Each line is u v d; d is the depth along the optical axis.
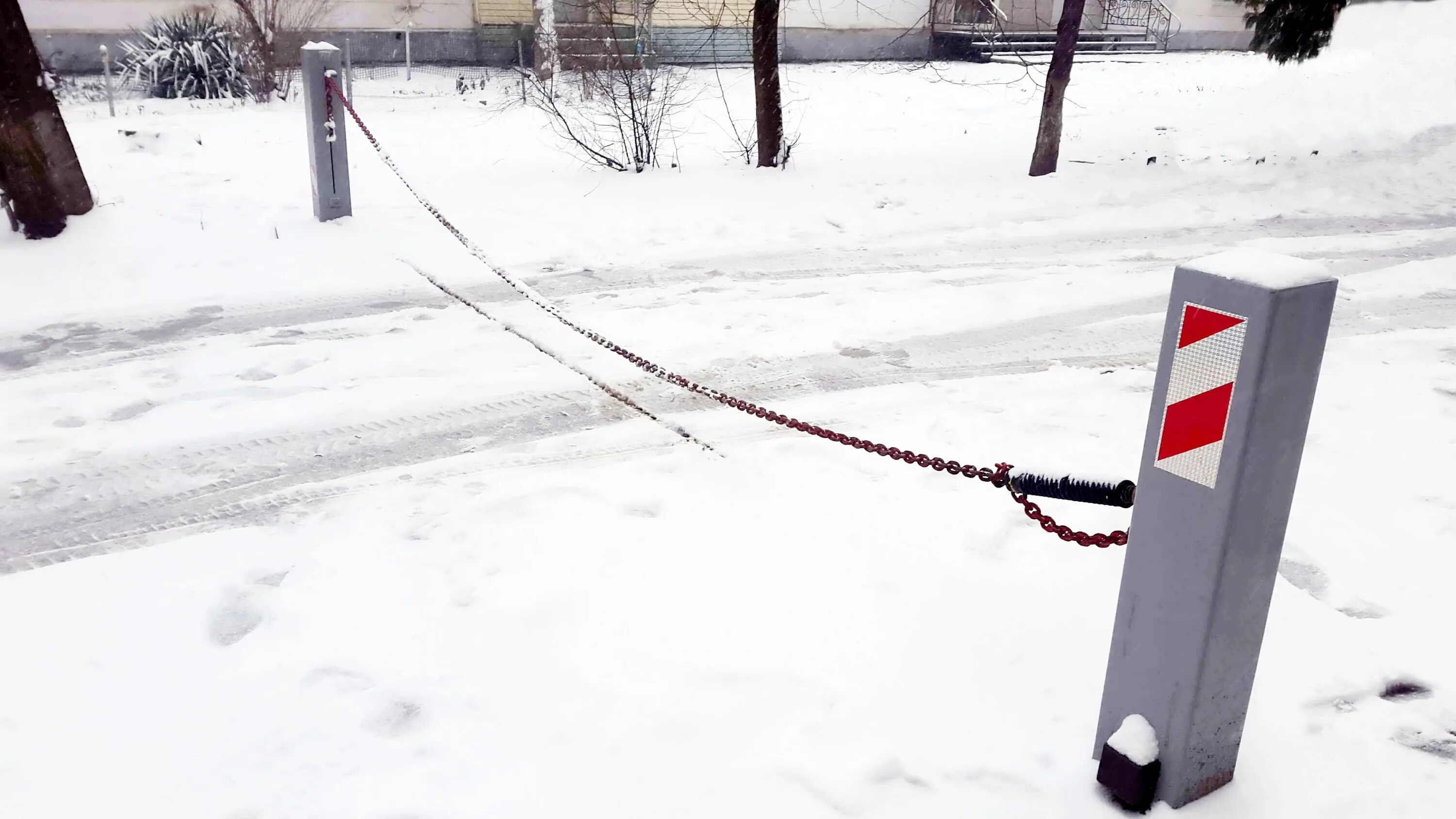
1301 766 2.91
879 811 2.74
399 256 8.24
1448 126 14.19
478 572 3.91
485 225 9.20
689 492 4.59
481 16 23.23
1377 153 13.11
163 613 3.67
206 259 7.96
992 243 9.20
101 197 9.41
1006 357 6.45
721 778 2.85
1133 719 2.69
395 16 22.66
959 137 14.84
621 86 13.94
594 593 3.77
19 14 7.79
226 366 6.02
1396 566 4.04
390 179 10.98
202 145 12.52
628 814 2.73
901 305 7.41
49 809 2.77
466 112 16.53
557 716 3.11
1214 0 29.30
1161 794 2.70
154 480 4.70
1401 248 9.02
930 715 3.11
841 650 3.43
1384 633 3.60
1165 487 2.51
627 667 3.34
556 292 7.57
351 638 3.49
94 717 3.13
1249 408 2.29
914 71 19.45
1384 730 3.10
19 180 7.95
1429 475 4.84
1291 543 4.20
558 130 14.02
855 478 4.73
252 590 3.82
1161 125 15.59
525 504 4.43
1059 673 3.32
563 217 9.52
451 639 3.49
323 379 5.88
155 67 17.34
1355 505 4.54
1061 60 11.38
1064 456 4.96
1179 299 2.41
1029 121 16.48
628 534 4.20
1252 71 23.41
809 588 3.80
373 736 3.03
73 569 3.96
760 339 6.67
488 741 3.00
